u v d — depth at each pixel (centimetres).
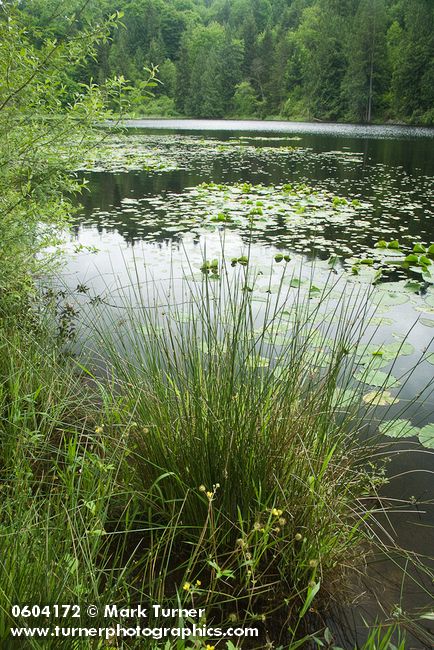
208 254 509
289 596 156
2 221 253
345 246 543
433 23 3350
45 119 275
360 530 183
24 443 192
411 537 181
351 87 3819
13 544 126
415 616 151
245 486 167
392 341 323
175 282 430
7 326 271
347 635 146
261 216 678
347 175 1098
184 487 173
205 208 737
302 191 865
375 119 3847
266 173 1124
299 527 166
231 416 172
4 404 220
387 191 895
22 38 245
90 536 148
